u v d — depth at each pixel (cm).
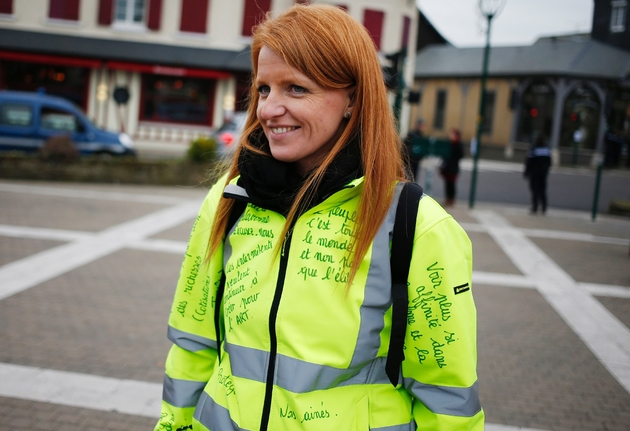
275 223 149
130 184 1456
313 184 142
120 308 578
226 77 2497
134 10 2525
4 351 461
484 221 1217
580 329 586
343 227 142
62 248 789
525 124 3391
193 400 168
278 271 144
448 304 140
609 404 427
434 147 1402
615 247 1013
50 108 1565
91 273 686
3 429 349
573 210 1491
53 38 2462
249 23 2536
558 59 3228
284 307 141
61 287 628
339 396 140
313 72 138
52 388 407
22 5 2467
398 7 2731
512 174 2395
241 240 154
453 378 142
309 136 143
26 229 884
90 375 431
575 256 920
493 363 492
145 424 368
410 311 141
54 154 1415
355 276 139
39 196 1182
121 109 2517
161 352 481
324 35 138
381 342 142
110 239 859
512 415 403
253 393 143
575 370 486
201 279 166
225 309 153
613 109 3147
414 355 143
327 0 2622
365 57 141
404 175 154
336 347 138
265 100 146
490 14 1386
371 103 140
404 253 139
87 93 2514
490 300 668
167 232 932
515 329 577
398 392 148
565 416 405
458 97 3800
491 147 3488
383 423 144
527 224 1207
